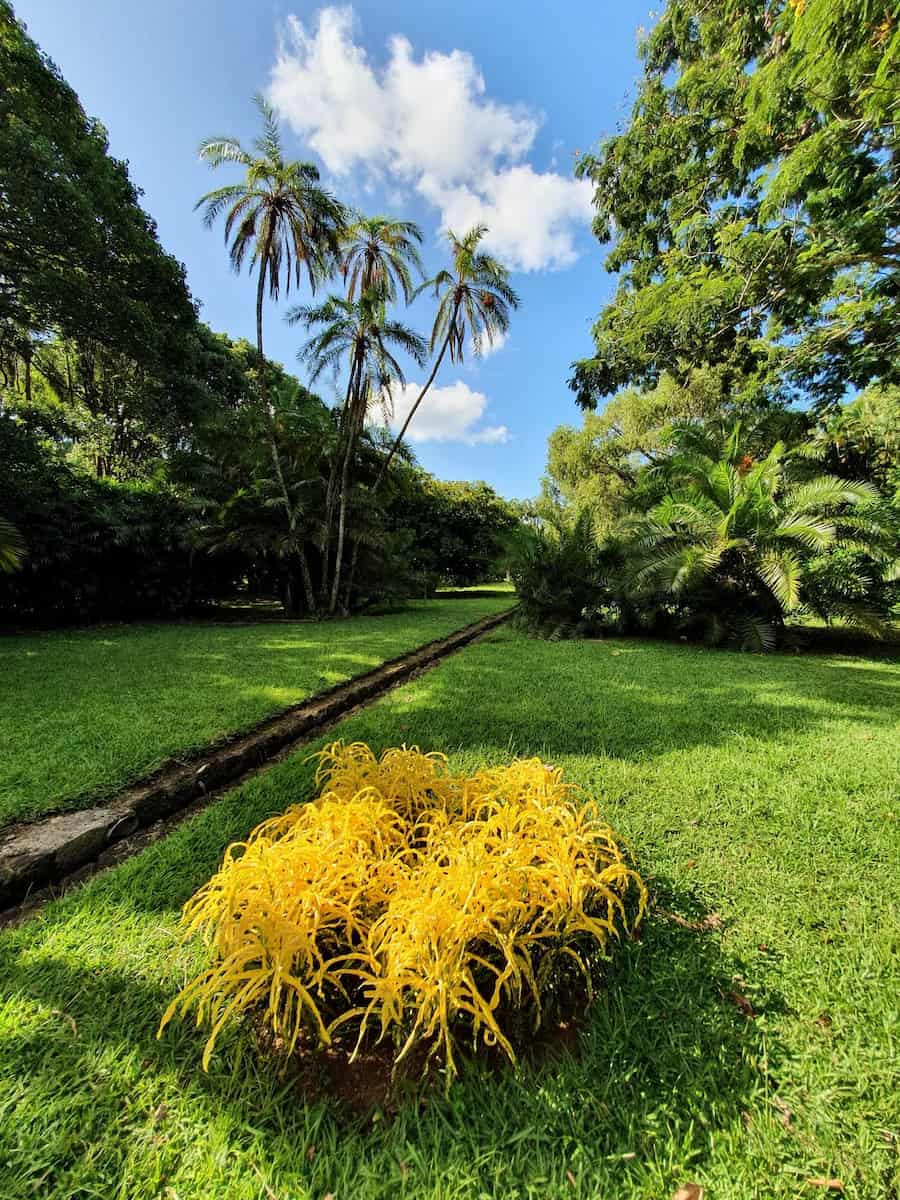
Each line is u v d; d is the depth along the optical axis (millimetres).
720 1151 921
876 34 3697
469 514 24750
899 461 8516
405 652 5996
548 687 4316
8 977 1309
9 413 10336
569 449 18797
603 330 7477
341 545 10766
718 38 5984
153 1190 868
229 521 10023
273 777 2527
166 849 1911
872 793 2291
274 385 16781
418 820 1650
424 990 1038
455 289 11117
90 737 2854
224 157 8938
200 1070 1067
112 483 9422
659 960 1354
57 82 8055
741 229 5734
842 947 1396
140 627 8453
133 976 1311
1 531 5656
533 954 1226
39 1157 909
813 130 5219
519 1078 1053
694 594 7387
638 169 6891
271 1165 904
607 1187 871
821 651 6762
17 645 6258
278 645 6418
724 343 6836
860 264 5758
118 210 8430
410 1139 951
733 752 2783
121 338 9352
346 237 10094
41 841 1856
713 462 7918
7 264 8234
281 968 1025
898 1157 897
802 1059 1082
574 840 1418
